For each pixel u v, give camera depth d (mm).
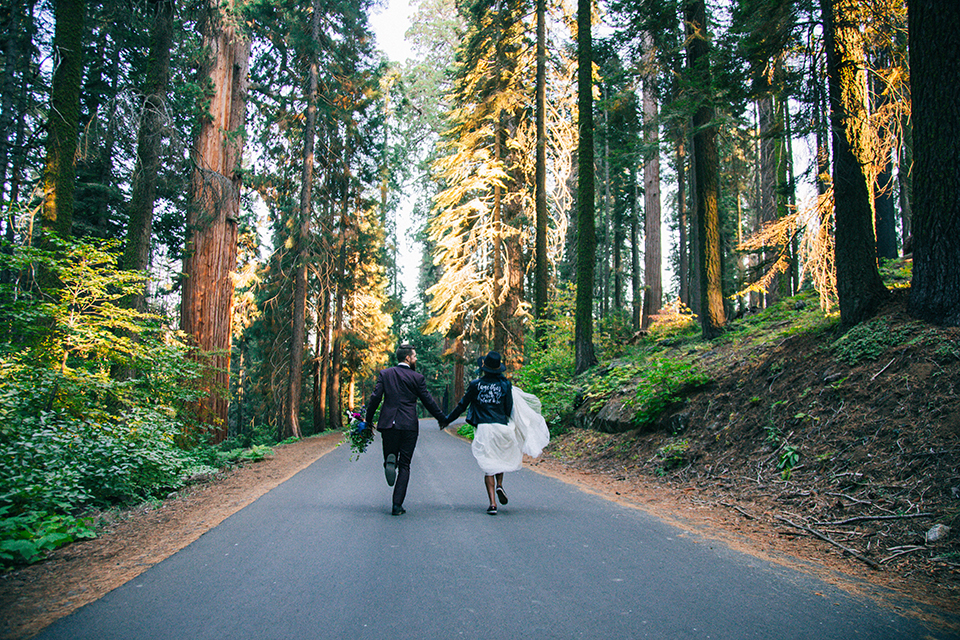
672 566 4070
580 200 15398
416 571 3953
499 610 3234
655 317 18672
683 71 12117
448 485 7922
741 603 3355
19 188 12398
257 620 3100
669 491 7133
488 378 6262
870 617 3158
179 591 3598
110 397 8797
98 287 8680
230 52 16094
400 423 5992
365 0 22562
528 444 6234
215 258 15391
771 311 13469
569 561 4184
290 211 21703
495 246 22906
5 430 5902
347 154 25719
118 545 4879
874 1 7797
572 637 2867
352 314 28266
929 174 6633
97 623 3082
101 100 15641
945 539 4242
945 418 5453
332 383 27594
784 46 8703
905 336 6758
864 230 7781
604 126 18500
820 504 5484
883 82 8539
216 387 14469
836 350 7570
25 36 10461
